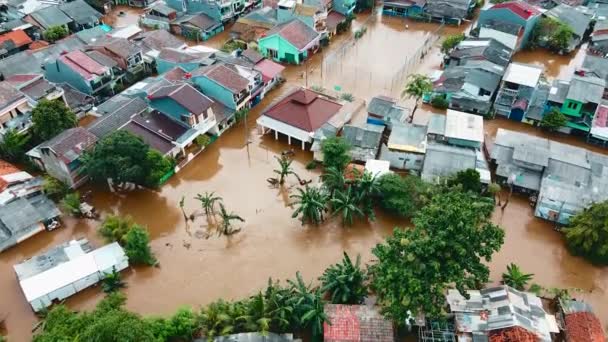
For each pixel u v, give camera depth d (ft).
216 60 251.39
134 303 154.40
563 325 142.31
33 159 202.59
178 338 139.95
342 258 169.27
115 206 189.67
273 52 281.54
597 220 162.50
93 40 276.62
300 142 220.43
